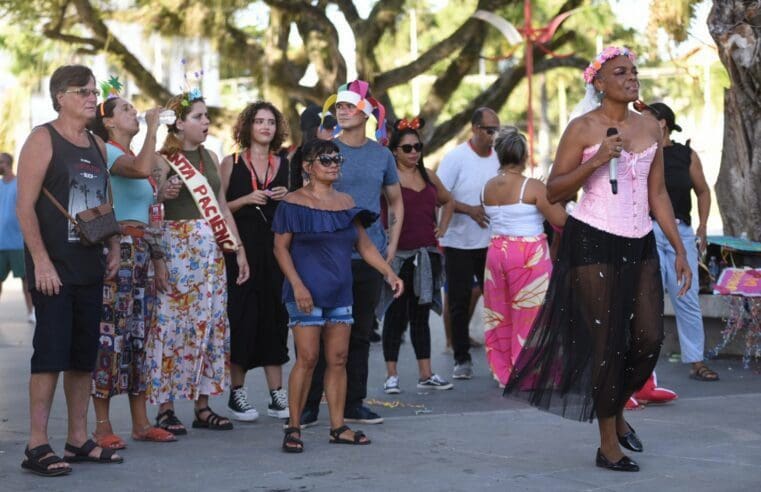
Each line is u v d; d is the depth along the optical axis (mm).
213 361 8508
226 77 23531
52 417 9141
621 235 6844
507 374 10492
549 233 11508
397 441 7984
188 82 8625
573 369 6898
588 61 24781
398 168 10555
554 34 24578
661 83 35406
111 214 7055
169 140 8461
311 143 7738
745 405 9234
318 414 9102
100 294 7211
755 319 11523
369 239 8023
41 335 6934
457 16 29641
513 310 10328
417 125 10727
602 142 6691
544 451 7551
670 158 10742
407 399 10164
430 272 10469
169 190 8195
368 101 8695
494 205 10336
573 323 6914
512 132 10352
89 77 7113
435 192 10672
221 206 8680
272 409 9211
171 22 20719
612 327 6820
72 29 24000
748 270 11297
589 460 7238
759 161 12352
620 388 6887
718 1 12211
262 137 9141
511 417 8898
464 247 11289
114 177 7711
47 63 22906
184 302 8281
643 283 6934
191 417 9195
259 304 9102
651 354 6984
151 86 21891
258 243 9055
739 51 12094
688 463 7109
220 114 23359
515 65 24312
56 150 6965
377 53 23438
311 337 7648
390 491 6477
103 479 6840
